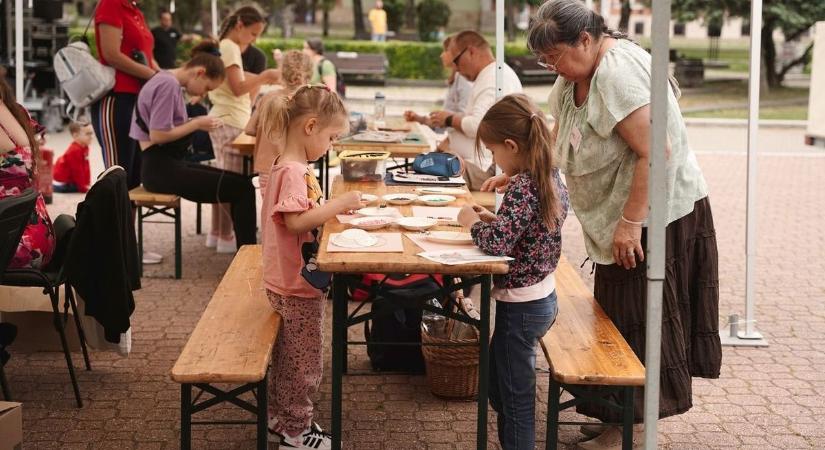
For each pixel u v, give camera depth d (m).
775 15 23.56
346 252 3.36
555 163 3.42
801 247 7.89
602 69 3.49
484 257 3.29
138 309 5.78
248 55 8.60
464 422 4.23
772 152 13.88
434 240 3.53
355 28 31.31
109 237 4.16
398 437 4.07
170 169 6.32
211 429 4.11
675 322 3.75
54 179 9.62
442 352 4.38
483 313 3.41
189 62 6.46
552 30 3.46
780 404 4.54
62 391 4.48
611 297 3.82
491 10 34.16
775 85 24.69
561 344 3.57
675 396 3.79
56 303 4.23
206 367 3.27
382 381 4.71
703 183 3.81
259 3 30.27
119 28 6.68
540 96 21.39
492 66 6.44
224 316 3.81
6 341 4.40
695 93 23.56
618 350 3.52
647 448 2.83
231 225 7.23
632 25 31.23
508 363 3.44
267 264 3.76
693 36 36.31
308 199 3.58
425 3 31.25
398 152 6.18
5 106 4.45
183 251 7.28
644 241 3.69
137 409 4.30
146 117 6.31
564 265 4.69
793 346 5.39
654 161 2.70
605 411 3.73
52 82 14.60
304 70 6.52
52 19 14.58
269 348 3.46
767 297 6.41
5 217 3.61
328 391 4.57
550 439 3.45
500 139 3.30
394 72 24.73
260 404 3.32
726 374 4.93
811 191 10.58
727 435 4.18
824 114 13.91
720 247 7.84
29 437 3.99
